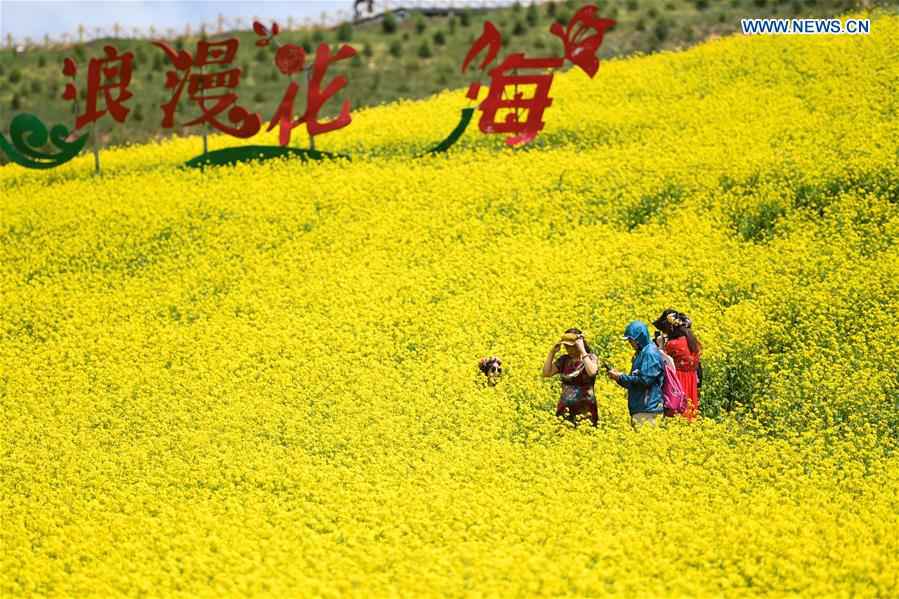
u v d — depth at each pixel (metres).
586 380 19.86
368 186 36.38
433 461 18.42
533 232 31.56
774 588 13.19
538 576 13.19
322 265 30.84
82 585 14.30
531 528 15.12
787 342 23.28
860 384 20.27
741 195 31.91
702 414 20.95
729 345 22.77
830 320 23.81
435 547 15.06
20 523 17.09
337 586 13.50
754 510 15.34
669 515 15.52
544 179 35.38
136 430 21.75
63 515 17.41
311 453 19.69
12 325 29.36
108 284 31.67
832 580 13.23
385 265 30.48
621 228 31.50
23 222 36.72
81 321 29.02
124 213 36.25
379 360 24.72
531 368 22.83
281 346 25.86
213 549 15.43
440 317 26.38
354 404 21.73
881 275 25.30
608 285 27.17
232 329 27.34
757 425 19.52
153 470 19.03
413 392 22.05
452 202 34.41
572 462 18.00
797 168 32.62
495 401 21.12
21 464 19.84
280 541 15.27
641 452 18.00
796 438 18.50
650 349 19.50
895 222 28.23
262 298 29.19
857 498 16.11
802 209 30.48
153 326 28.41
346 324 26.86
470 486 17.17
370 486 17.47
